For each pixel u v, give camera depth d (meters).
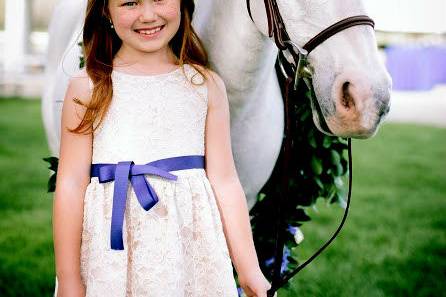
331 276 3.97
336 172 2.48
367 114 1.58
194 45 1.97
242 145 2.15
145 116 1.87
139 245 1.80
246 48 1.94
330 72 1.63
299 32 1.69
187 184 1.87
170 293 1.77
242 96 2.04
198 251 1.86
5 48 13.32
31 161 6.91
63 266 1.81
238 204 1.93
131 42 1.86
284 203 1.90
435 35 16.59
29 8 13.79
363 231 4.96
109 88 1.85
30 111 10.02
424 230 5.04
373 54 1.62
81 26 2.49
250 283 1.87
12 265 4.01
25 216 5.08
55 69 3.05
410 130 9.80
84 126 1.84
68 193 1.84
